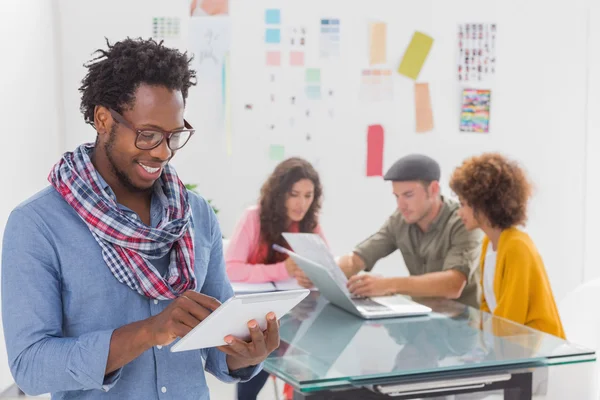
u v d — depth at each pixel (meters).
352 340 1.92
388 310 2.25
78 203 1.18
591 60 3.86
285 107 3.70
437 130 3.81
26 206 1.18
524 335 1.96
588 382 2.47
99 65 1.20
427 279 2.94
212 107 3.66
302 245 2.35
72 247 1.18
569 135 3.89
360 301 2.41
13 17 3.04
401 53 3.75
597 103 3.88
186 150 3.68
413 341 1.90
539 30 3.82
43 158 3.39
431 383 1.65
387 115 3.77
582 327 2.74
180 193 1.30
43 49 3.37
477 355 1.77
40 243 1.16
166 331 1.09
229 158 3.69
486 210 2.51
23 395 2.96
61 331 1.16
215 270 1.38
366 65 3.74
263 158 3.71
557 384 2.46
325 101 3.72
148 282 1.20
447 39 3.78
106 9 3.58
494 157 2.54
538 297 2.36
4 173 2.95
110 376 1.14
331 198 3.77
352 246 3.81
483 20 3.79
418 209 3.20
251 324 1.12
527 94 3.85
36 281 1.14
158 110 1.17
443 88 3.80
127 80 1.16
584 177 3.92
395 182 3.21
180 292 1.23
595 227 3.93
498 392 1.76
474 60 3.80
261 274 3.31
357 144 3.76
